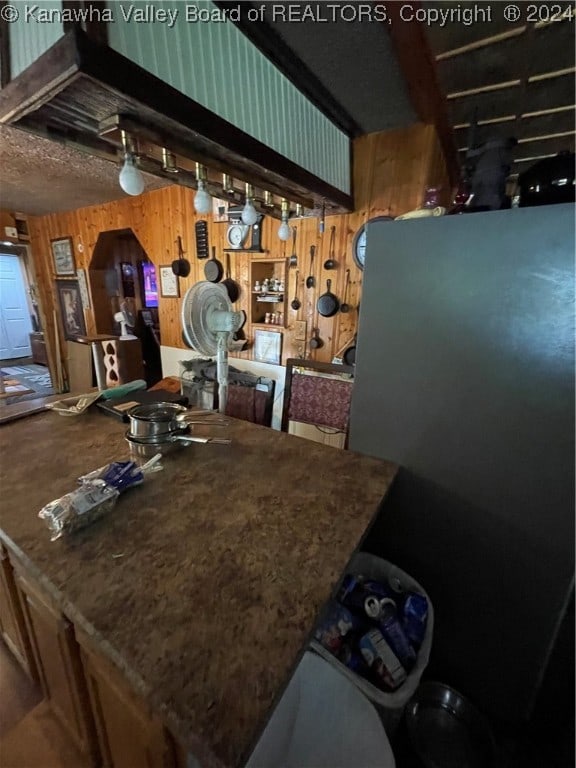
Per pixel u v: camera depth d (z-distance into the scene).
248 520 0.89
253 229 2.54
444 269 0.99
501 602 1.09
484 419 1.02
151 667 0.54
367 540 1.32
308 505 0.97
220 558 0.76
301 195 1.64
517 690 1.11
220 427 1.52
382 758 0.78
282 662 0.55
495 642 1.12
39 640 0.98
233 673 0.53
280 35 1.12
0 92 0.81
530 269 0.88
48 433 1.40
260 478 1.10
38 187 2.96
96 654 0.73
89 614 0.62
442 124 1.87
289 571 0.73
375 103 1.58
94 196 3.27
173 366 3.47
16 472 1.09
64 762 1.04
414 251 1.03
